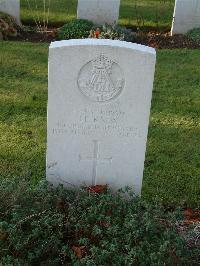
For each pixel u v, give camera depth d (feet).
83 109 5.95
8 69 10.64
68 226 5.63
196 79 10.67
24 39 12.69
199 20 13.32
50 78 5.75
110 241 5.49
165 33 13.67
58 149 6.18
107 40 5.75
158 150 7.98
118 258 5.22
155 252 5.27
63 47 5.59
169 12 15.29
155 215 5.78
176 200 6.88
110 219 5.63
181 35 13.35
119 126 6.07
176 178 7.32
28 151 7.83
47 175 6.37
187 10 13.15
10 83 10.01
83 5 13.02
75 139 6.14
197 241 5.81
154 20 14.56
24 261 5.19
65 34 12.58
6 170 7.29
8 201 5.69
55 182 6.41
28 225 5.58
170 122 8.89
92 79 5.79
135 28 14.02
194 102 9.67
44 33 13.10
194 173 7.48
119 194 6.12
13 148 7.88
